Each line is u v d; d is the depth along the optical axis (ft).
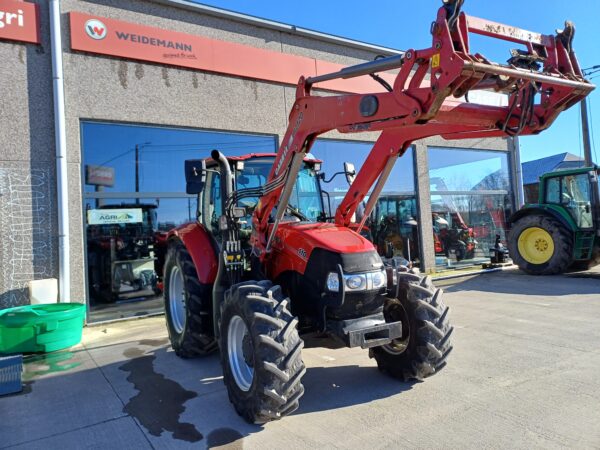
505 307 21.38
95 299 21.76
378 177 12.75
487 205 39.47
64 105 20.76
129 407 11.51
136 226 22.89
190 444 9.49
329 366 14.01
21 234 19.83
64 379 13.83
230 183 12.55
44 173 20.38
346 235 11.75
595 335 16.14
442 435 9.38
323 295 10.87
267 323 9.71
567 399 10.84
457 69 8.35
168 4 23.67
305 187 15.40
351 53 30.96
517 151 41.04
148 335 19.22
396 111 9.59
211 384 12.98
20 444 9.73
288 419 10.44
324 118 11.14
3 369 14.19
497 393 11.39
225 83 25.55
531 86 9.53
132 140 22.89
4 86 19.65
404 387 12.07
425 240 34.17
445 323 11.66
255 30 26.81
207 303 14.51
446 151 36.52
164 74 23.57
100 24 21.63
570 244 29.32
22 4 19.95
